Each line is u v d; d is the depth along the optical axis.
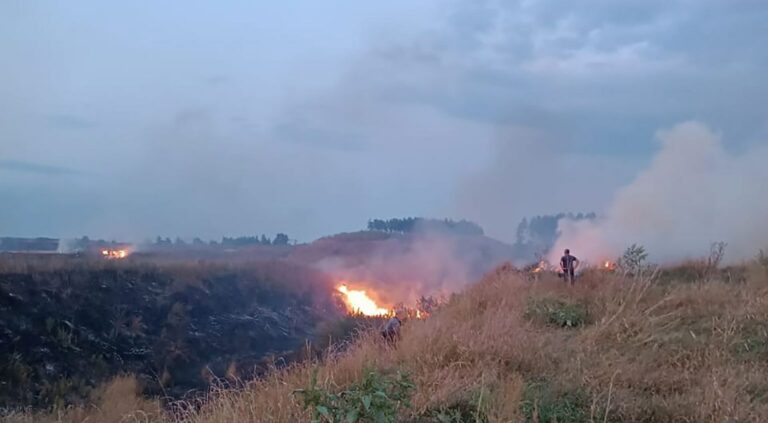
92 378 21.16
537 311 9.45
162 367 22.70
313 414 5.06
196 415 6.54
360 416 4.94
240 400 6.19
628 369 6.56
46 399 18.83
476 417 5.24
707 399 5.61
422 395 5.74
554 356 7.07
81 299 25.91
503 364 6.68
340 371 6.82
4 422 13.89
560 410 5.53
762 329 7.70
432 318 9.66
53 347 22.06
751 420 5.24
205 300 29.33
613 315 8.53
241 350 25.91
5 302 23.19
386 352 7.66
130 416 8.63
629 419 5.48
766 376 6.29
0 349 20.75
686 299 9.22
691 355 7.03
